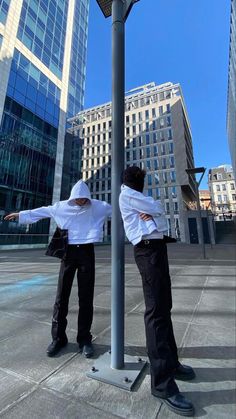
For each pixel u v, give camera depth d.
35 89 29.50
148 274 2.02
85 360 2.49
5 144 25.14
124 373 2.19
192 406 1.76
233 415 1.75
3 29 25.31
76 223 2.79
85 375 2.21
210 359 2.57
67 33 36.69
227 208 75.88
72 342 2.90
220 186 80.81
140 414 1.74
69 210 2.83
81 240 2.74
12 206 25.62
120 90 2.59
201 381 2.18
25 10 28.36
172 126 54.03
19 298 4.88
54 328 2.70
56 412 1.75
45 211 2.91
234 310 4.19
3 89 24.98
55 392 1.97
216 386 2.10
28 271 8.30
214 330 3.34
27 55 28.42
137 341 2.97
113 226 2.40
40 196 29.27
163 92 57.41
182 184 49.38
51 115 32.06
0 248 20.34
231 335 3.18
